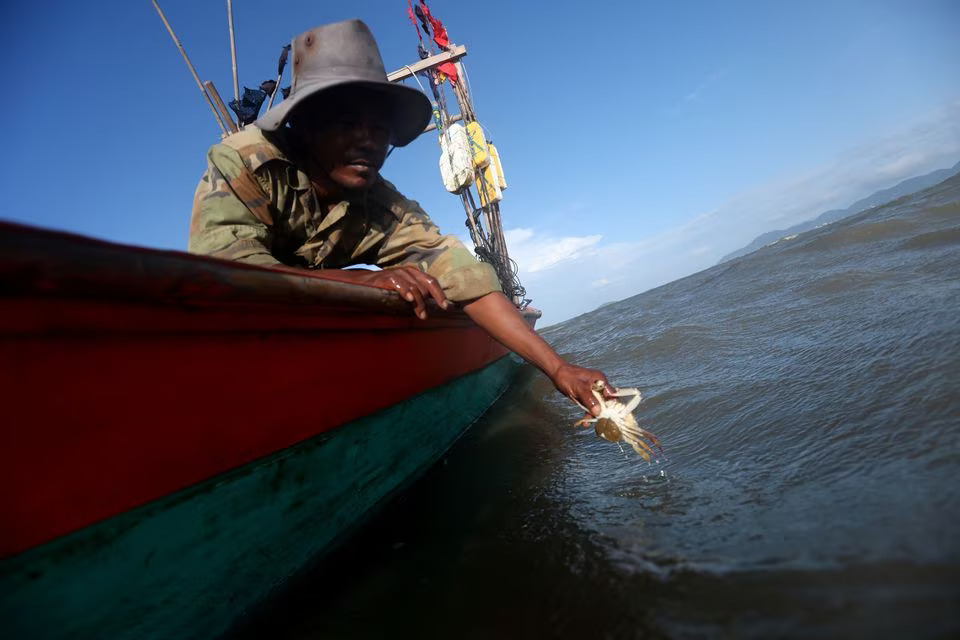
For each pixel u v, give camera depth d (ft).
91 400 3.26
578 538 4.59
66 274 2.78
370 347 6.55
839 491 4.08
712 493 4.83
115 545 3.39
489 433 9.64
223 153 6.44
